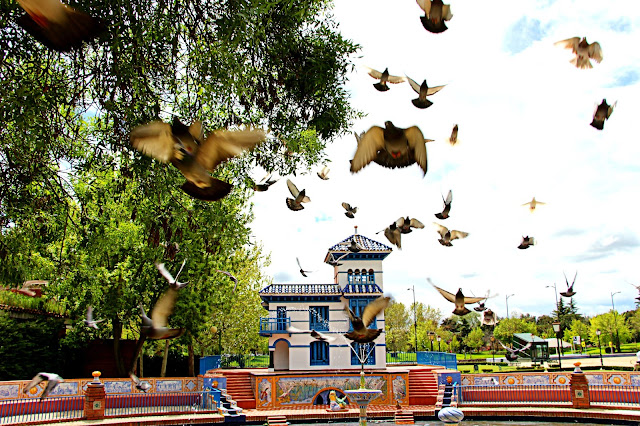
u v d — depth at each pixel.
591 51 8.17
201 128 4.04
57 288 27.11
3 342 29.83
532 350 59.84
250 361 48.41
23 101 8.46
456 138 9.12
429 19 6.03
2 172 10.13
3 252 11.73
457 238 11.69
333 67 13.04
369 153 4.44
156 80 10.62
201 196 4.00
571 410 25.73
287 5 11.00
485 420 26.91
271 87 12.19
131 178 10.76
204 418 25.42
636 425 23.45
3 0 7.75
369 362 35.09
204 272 28.72
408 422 27.12
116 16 9.04
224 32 9.41
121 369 32.56
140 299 28.72
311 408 30.17
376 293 36.38
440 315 78.44
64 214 12.05
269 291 36.09
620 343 89.44
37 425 21.78
